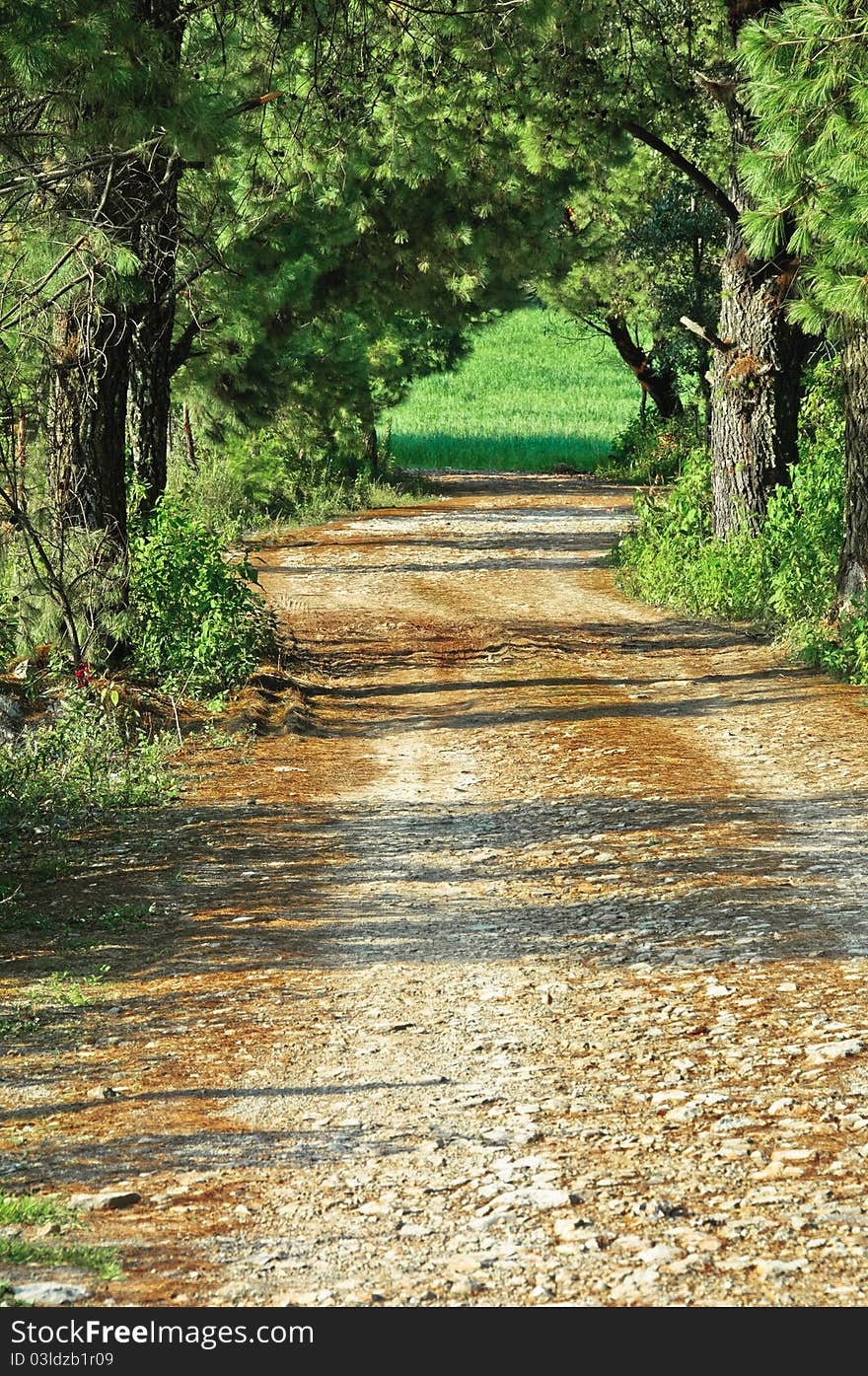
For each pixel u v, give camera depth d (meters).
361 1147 5.99
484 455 78.88
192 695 18.48
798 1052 6.86
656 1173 5.54
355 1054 7.26
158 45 12.59
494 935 9.34
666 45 27.62
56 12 11.39
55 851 12.30
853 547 19.89
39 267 14.20
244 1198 5.47
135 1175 5.76
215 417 40.69
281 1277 4.72
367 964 8.90
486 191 31.69
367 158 25.00
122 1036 7.78
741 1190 5.34
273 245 30.19
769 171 13.55
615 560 34.47
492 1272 4.71
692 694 18.70
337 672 22.14
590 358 122.88
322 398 40.91
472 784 14.38
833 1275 4.61
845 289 13.62
